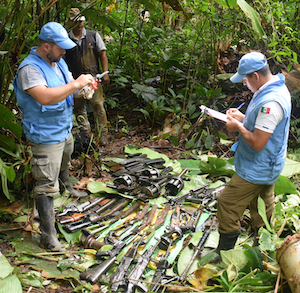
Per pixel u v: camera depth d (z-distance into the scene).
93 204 3.39
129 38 6.21
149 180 3.82
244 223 3.27
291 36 4.59
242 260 2.41
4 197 3.33
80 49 4.36
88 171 3.97
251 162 2.39
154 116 5.37
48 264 2.61
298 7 5.05
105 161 4.31
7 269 2.32
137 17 6.31
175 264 2.71
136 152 4.59
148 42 5.83
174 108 5.34
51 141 2.70
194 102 5.54
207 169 4.12
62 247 2.79
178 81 5.91
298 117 5.08
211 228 3.12
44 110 2.58
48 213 2.76
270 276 2.32
